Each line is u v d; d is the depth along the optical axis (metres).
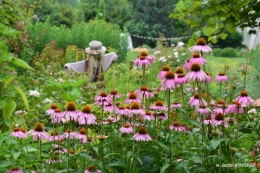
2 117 4.14
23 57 10.23
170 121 3.46
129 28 34.28
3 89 4.95
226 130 3.37
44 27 16.81
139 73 8.99
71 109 3.03
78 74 9.10
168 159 3.03
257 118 4.68
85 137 3.25
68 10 30.70
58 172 2.82
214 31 5.21
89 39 17.36
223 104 3.27
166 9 33.75
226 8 4.95
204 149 3.02
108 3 36.66
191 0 5.17
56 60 12.48
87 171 2.86
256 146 3.83
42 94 6.32
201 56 3.21
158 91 4.40
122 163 2.93
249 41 27.91
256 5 5.00
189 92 5.12
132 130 3.15
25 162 3.04
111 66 10.80
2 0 6.21
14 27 6.88
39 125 2.99
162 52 11.83
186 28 31.73
